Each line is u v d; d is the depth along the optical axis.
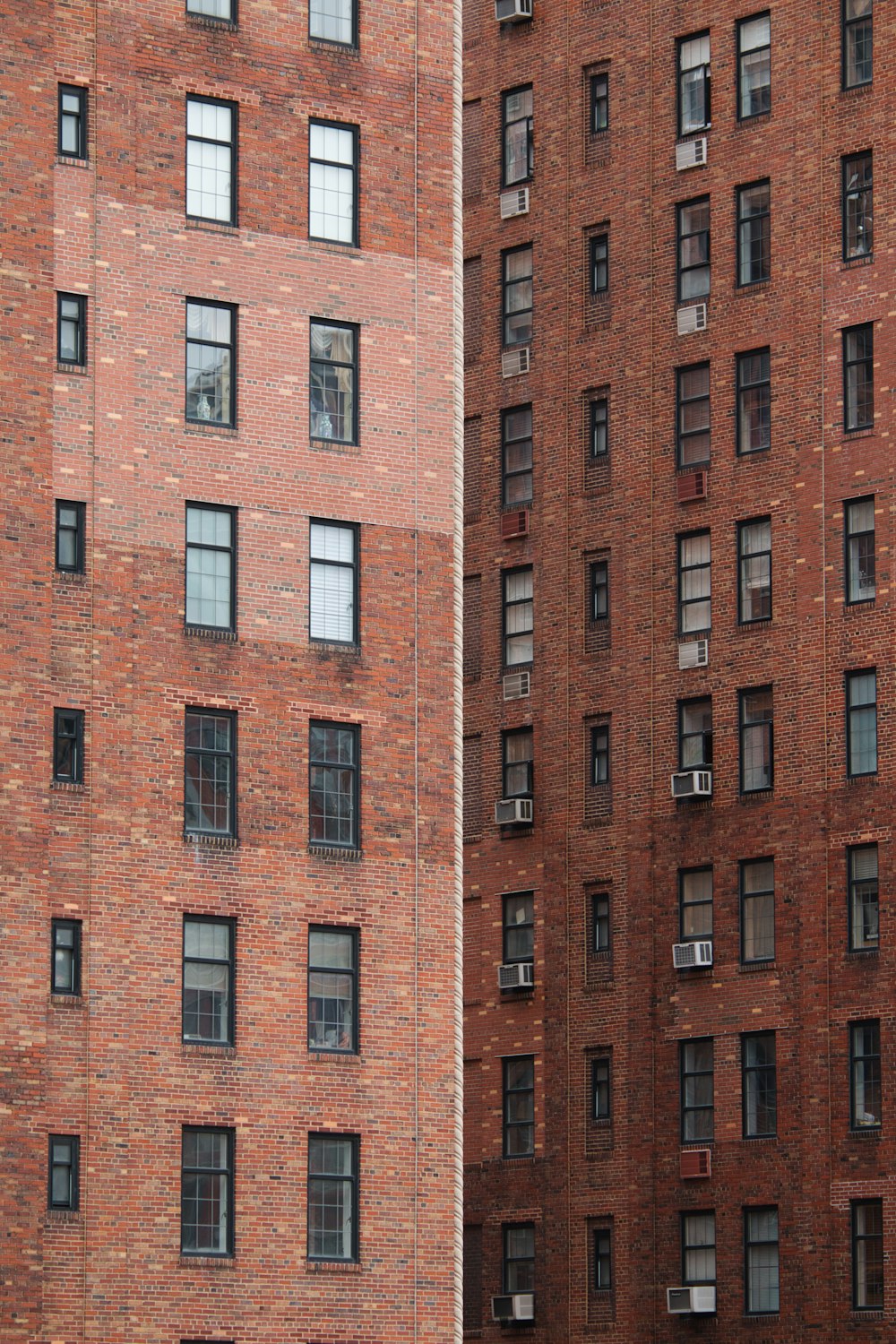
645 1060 103.31
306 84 83.44
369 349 83.12
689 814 103.50
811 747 100.44
